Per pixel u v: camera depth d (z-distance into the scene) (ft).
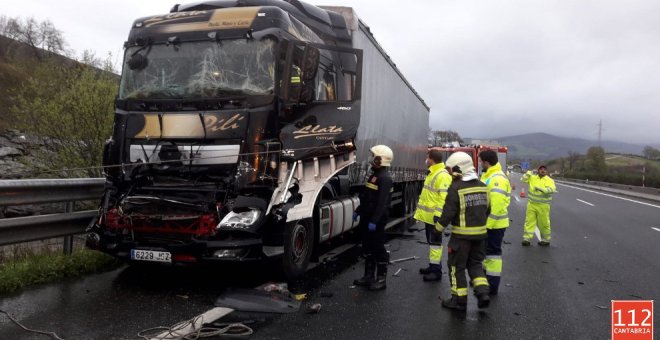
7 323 15.05
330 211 24.98
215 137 19.60
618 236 39.65
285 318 16.76
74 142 39.81
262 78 20.07
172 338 14.37
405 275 24.16
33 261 20.27
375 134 32.99
